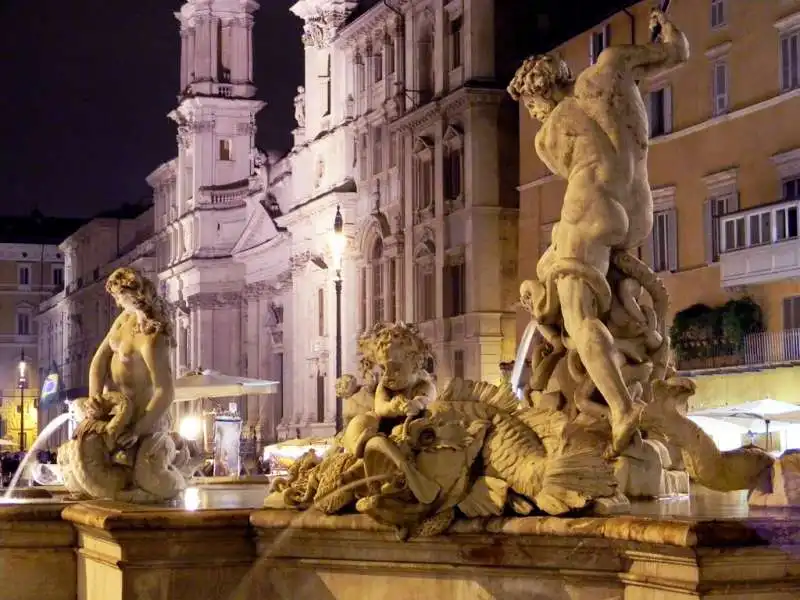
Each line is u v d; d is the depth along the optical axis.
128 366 9.00
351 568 6.72
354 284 57.38
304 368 63.22
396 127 52.03
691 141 37.41
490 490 6.17
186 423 30.91
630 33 39.31
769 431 28.09
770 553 5.04
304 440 22.23
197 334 80.25
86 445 8.85
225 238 79.69
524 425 6.42
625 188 8.04
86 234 108.19
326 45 61.91
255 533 7.12
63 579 8.42
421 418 6.51
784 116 34.12
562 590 5.87
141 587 7.05
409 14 52.12
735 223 34.78
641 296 8.31
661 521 5.23
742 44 35.50
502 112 46.97
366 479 6.48
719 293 35.97
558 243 8.09
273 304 72.19
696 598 5.08
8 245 124.94
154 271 92.19
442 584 6.37
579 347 7.68
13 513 8.34
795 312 33.53
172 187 87.69
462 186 47.53
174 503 8.91
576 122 8.09
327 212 58.41
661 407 7.53
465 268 47.38
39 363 123.69
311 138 63.34
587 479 5.94
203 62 81.75
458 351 48.00
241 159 81.81
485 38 47.09
